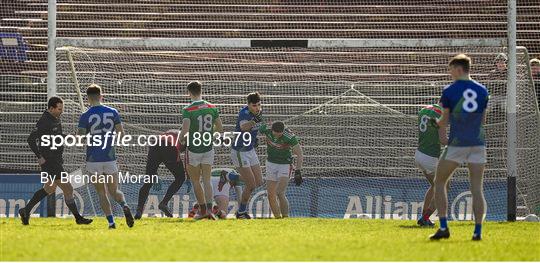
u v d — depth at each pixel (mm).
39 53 80438
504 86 74562
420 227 49438
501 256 33719
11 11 83438
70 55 73250
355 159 74438
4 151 73250
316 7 84250
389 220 57062
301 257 32156
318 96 76375
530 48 81125
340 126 74688
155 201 65375
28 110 76938
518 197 68438
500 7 83062
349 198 66562
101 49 76312
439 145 49594
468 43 64812
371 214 66438
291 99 76562
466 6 83375
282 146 59094
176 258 31391
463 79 38312
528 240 41375
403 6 82938
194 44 65250
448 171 38781
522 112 69375
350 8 84938
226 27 83438
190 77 78938
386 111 75562
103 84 75500
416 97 75625
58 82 73000
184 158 60125
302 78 79688
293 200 66625
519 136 69188
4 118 74750
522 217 67188
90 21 80750
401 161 74250
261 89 76750
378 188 66500
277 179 59469
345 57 80375
